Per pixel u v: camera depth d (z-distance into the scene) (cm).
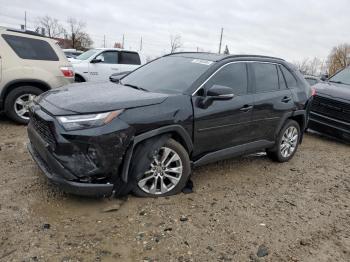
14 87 695
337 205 447
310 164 610
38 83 714
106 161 355
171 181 419
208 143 447
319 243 355
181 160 418
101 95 395
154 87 455
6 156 511
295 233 369
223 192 451
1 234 320
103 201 390
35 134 391
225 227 365
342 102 758
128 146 370
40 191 403
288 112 559
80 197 395
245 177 512
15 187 408
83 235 330
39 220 347
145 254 312
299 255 331
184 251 320
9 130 661
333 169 596
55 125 348
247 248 334
